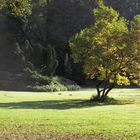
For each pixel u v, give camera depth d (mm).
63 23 89438
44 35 86750
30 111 26688
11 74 67688
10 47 75188
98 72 40156
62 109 29344
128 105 33688
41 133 16656
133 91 59969
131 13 91125
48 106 32938
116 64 39250
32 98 43500
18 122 20062
